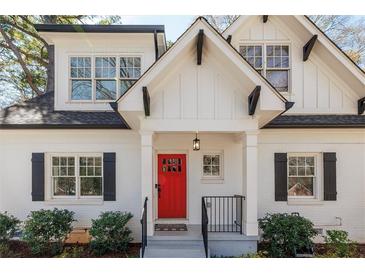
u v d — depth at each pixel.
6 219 8.16
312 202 9.16
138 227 9.08
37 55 18.06
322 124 8.88
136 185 9.18
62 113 9.62
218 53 7.19
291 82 9.57
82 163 9.36
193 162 9.48
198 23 6.95
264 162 9.27
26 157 9.22
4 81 19.27
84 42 9.80
